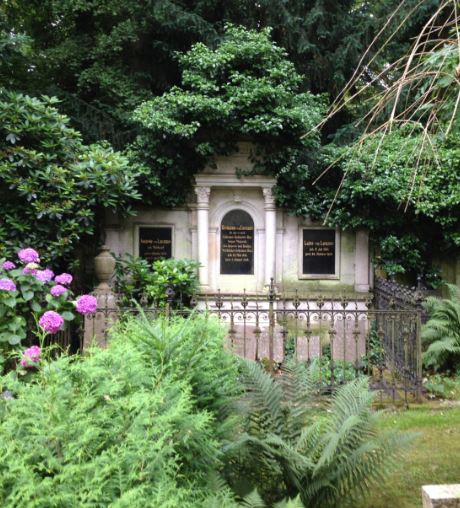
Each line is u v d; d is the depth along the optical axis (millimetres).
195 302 8695
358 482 2930
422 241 9445
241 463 3070
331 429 3184
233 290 9461
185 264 8594
